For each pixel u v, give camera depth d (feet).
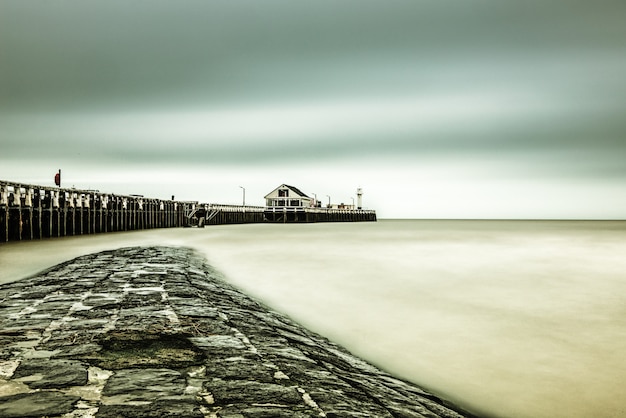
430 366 25.32
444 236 162.81
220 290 38.19
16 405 11.87
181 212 224.53
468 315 37.09
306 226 269.44
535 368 25.30
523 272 63.00
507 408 20.43
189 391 13.58
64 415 11.32
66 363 15.60
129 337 19.43
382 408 15.69
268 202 349.61
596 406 20.79
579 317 36.78
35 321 21.91
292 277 55.67
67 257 69.21
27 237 101.50
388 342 29.48
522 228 279.69
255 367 16.78
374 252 92.02
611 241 134.92
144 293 30.68
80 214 126.21
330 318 35.40
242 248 97.76
